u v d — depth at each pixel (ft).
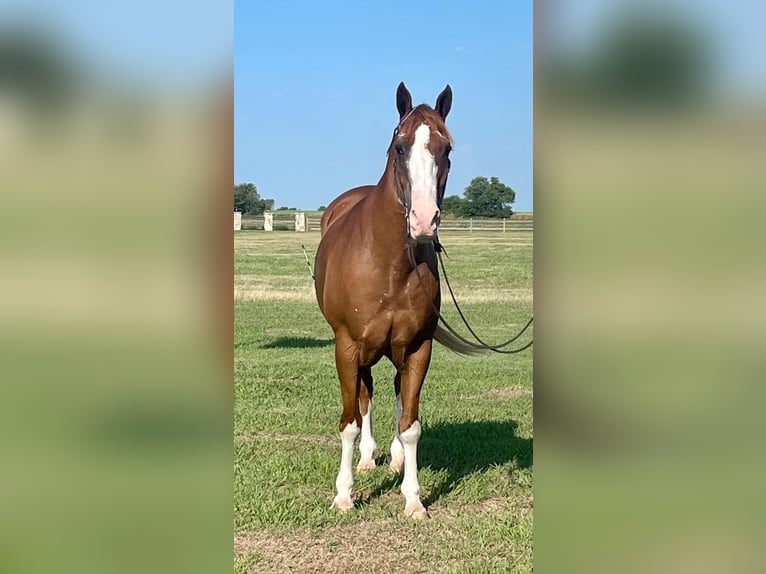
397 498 15.07
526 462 16.98
